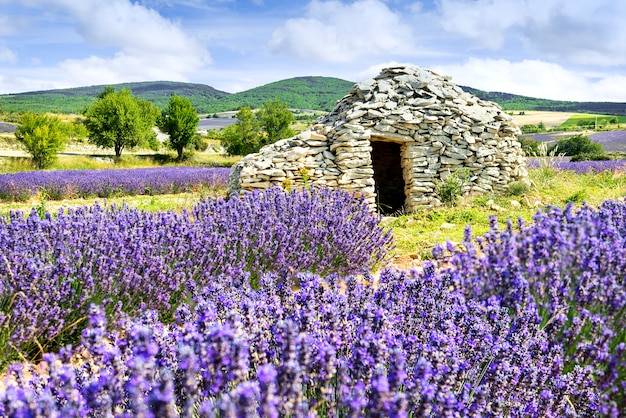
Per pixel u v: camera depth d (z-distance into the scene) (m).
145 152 56.38
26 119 30.53
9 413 1.84
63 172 20.16
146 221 5.09
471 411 2.23
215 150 61.88
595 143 36.31
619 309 2.82
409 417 2.25
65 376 2.07
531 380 2.47
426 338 2.90
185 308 2.95
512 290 3.21
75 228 4.59
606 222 3.82
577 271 3.25
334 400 2.24
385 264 6.20
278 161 10.30
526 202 9.85
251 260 5.08
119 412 2.06
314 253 5.47
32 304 3.56
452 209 9.51
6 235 4.17
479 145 10.78
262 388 1.79
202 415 1.88
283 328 2.16
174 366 2.38
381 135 10.47
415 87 10.98
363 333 2.36
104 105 42.69
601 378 2.46
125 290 4.14
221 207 5.89
